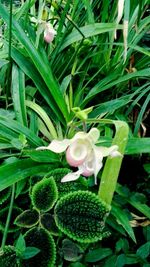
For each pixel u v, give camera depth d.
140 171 0.30
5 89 0.32
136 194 0.26
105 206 0.22
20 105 0.28
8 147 0.25
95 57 0.34
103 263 0.24
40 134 0.30
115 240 0.26
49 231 0.23
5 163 0.24
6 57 0.31
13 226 0.24
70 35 0.31
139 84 0.34
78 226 0.22
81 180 0.24
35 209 0.23
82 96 0.32
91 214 0.22
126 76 0.29
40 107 0.29
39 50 0.30
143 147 0.23
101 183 0.22
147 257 0.25
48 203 0.23
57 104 0.28
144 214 0.25
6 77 0.31
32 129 0.28
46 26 0.30
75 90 0.33
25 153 0.24
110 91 0.33
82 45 0.31
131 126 0.32
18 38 0.28
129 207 0.28
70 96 0.29
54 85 0.27
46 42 0.33
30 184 0.24
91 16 0.32
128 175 0.31
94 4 0.35
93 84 0.34
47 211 0.24
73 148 0.20
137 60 0.37
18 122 0.26
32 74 0.30
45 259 0.22
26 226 0.23
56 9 0.33
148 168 0.28
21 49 0.31
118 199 0.26
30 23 0.35
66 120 0.28
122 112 0.31
